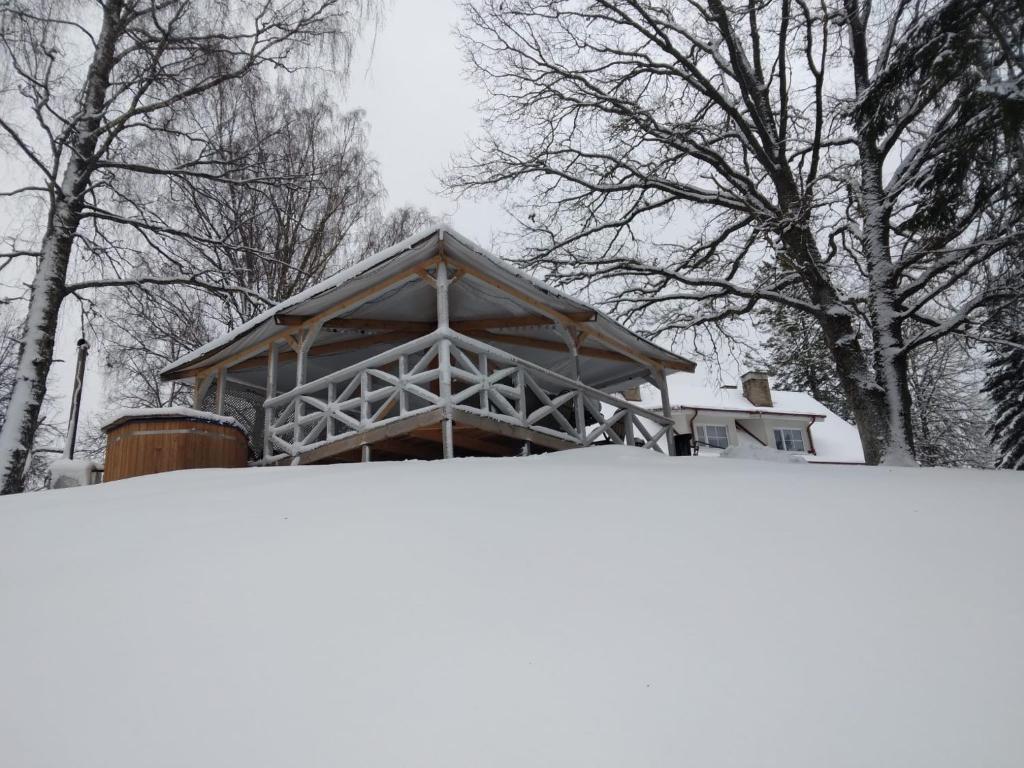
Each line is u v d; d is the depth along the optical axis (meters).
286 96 17.47
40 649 2.61
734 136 14.20
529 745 1.97
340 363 11.64
